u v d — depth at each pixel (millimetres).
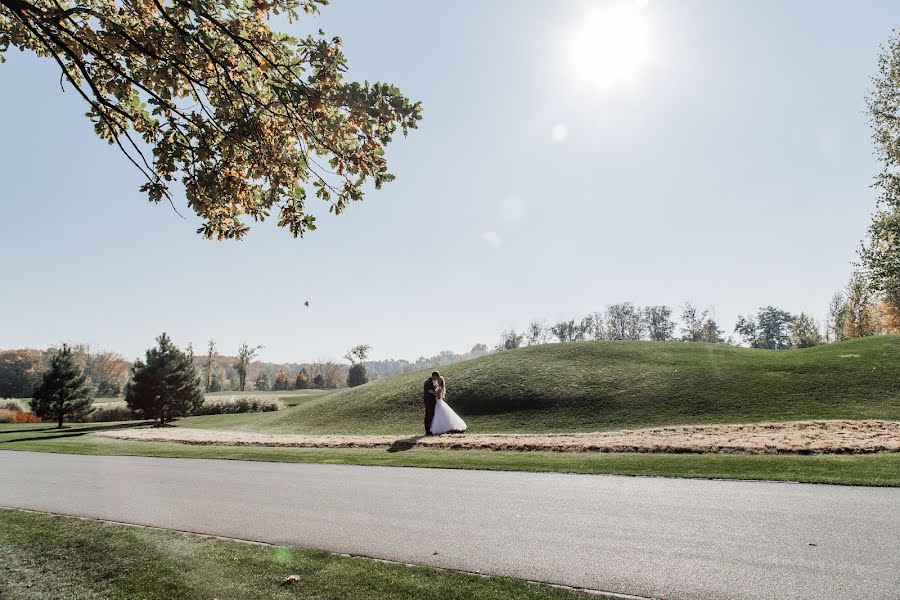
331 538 6695
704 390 23469
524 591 4723
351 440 18328
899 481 8359
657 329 104125
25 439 26281
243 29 6367
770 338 132500
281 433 27234
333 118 6270
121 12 6848
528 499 8484
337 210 7066
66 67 6711
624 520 6973
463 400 27422
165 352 37906
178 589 5000
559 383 26953
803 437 13711
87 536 6973
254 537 6852
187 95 7113
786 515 6820
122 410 45281
